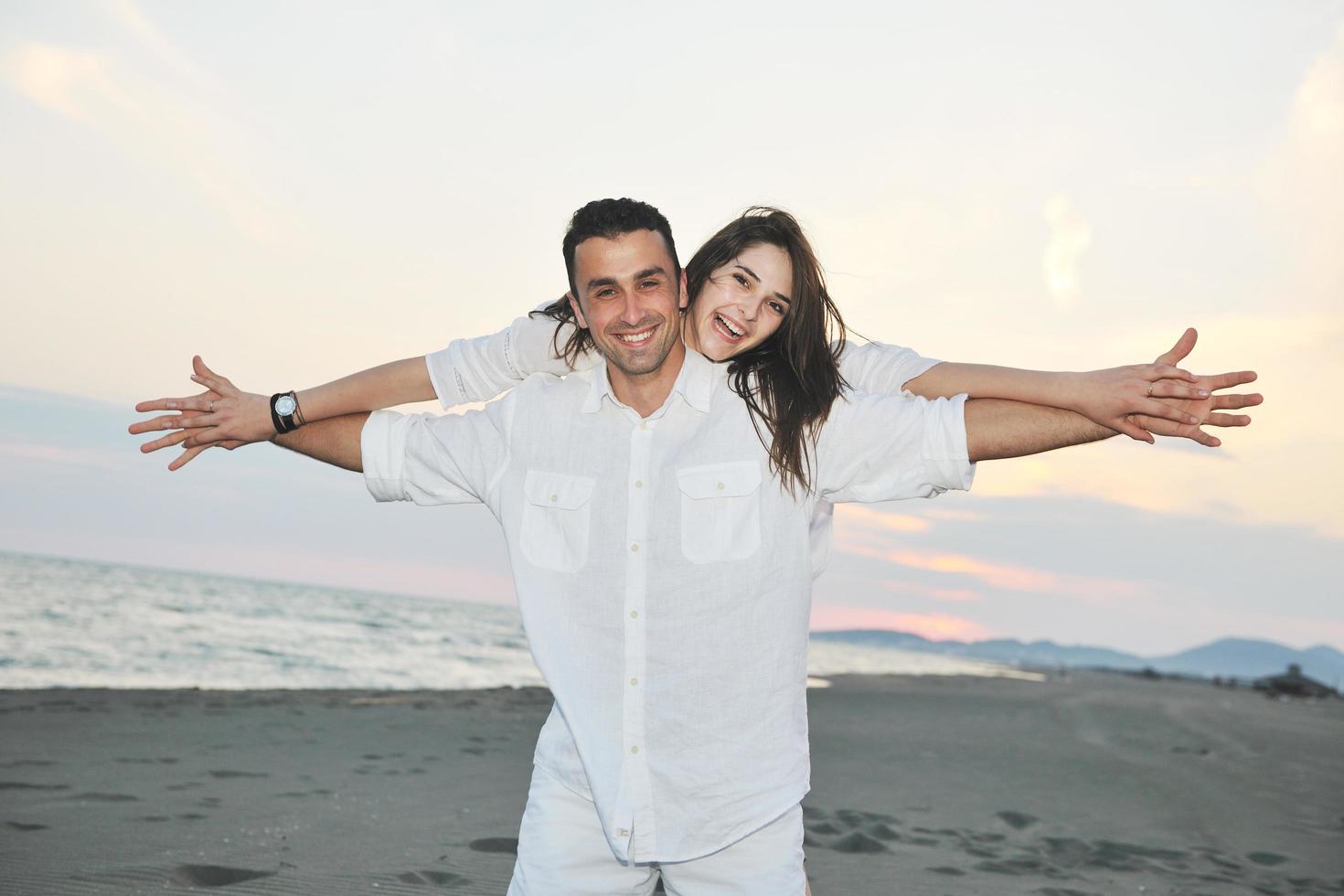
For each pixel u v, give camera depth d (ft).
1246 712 54.54
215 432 7.52
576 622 6.74
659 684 6.56
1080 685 102.53
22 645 50.24
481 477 7.19
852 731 32.04
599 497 6.77
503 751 23.09
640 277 6.41
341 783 17.54
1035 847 15.76
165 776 17.10
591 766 6.57
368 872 11.80
